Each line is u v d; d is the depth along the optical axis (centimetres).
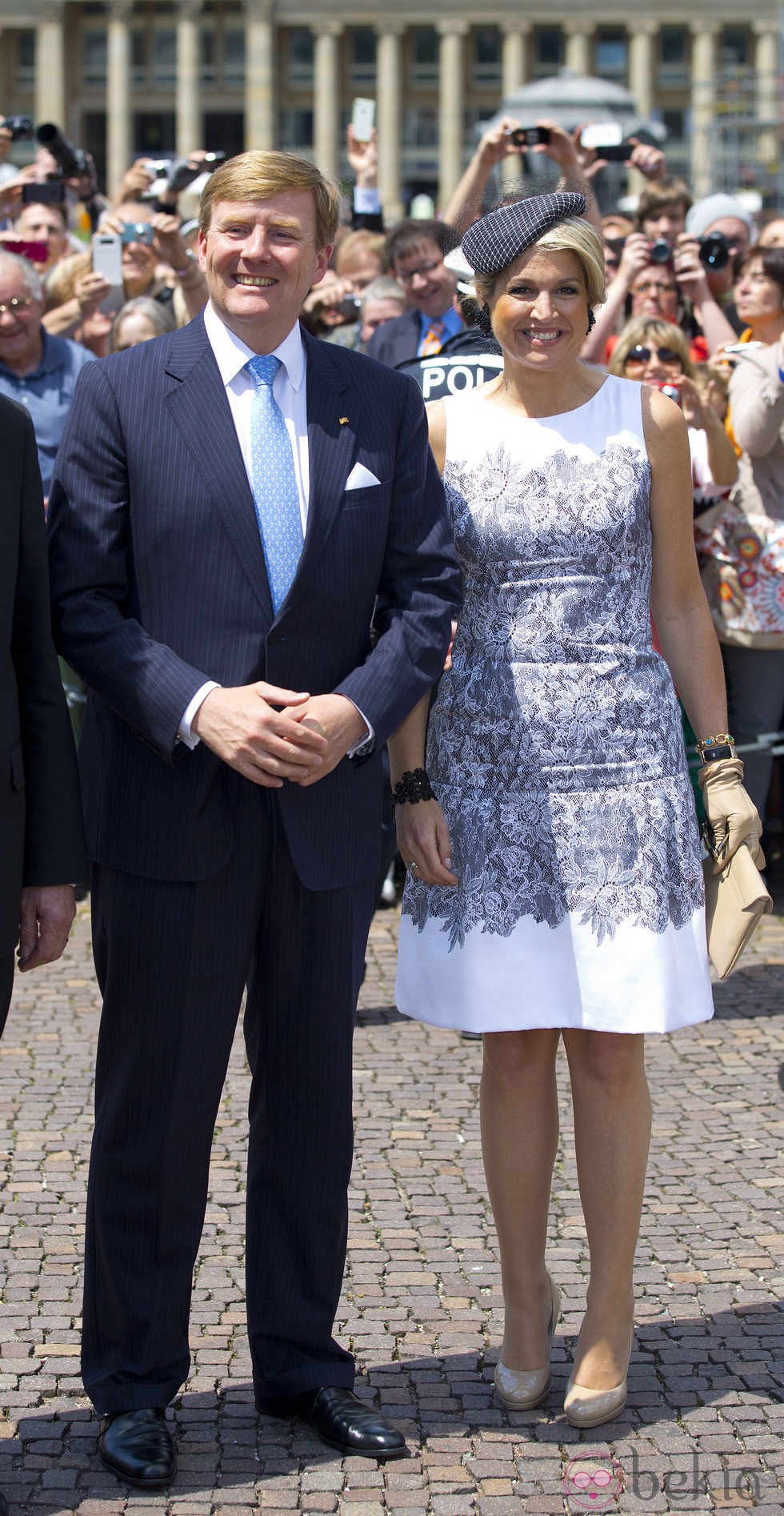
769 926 623
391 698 281
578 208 292
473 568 301
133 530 280
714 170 3109
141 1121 289
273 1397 303
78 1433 299
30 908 281
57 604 281
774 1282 356
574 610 296
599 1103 303
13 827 272
